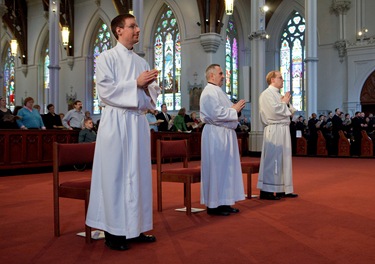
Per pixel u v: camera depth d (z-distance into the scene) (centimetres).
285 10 2534
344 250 332
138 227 339
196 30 2280
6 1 2992
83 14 2783
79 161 408
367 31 2241
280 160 604
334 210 511
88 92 2778
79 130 1166
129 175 339
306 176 920
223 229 413
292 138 1795
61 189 392
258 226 425
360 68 2231
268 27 2586
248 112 2509
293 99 2523
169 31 2469
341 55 2291
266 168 608
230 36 2512
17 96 3209
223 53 2319
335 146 1702
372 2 2228
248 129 1817
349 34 2280
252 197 629
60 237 387
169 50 2469
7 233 403
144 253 331
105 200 339
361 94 2247
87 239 363
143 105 351
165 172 510
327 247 342
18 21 3078
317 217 468
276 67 2577
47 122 1200
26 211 518
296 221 447
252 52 1545
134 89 336
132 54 365
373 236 378
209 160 488
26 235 394
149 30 2516
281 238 373
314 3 1892
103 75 341
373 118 1755
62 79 2911
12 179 902
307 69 1906
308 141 1767
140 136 353
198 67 2261
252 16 1534
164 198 624
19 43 3103
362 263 299
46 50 3039
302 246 345
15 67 3219
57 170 392
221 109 486
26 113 1077
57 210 391
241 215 486
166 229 416
